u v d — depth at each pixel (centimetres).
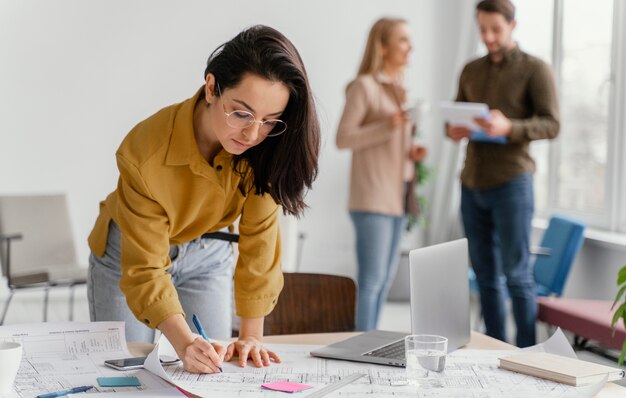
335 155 663
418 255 193
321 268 666
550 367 179
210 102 179
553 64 566
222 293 238
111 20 604
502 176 417
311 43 653
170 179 193
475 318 566
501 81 422
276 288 210
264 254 208
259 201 205
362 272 453
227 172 198
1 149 586
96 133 605
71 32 596
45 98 594
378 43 443
